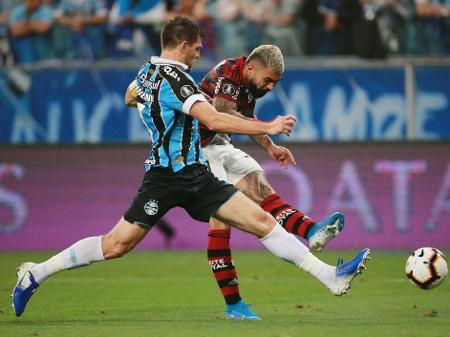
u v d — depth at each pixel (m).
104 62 55.25
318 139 52.97
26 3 56.91
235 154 26.77
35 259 46.25
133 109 53.25
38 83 53.41
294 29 56.22
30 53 57.03
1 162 53.16
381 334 22.06
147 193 23.64
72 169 53.12
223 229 26.05
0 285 34.97
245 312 25.95
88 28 56.91
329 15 55.94
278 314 26.88
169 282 36.22
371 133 52.84
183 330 22.92
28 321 25.22
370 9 55.00
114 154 52.94
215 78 26.09
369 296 31.34
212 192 23.66
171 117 23.19
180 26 23.69
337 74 52.78
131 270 41.00
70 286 34.75
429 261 26.23
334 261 43.84
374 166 51.44
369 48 54.44
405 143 51.47
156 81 23.27
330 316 26.22
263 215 23.55
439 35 56.47
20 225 53.03
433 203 51.25
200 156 23.91
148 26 56.88
